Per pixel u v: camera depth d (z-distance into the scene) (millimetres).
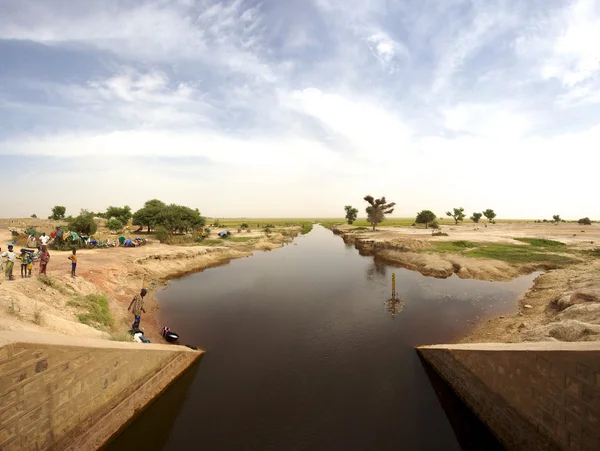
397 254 42656
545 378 7805
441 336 16344
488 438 9438
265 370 13242
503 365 9156
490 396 9664
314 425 9992
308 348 15234
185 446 9180
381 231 84875
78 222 41031
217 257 42500
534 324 15273
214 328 17766
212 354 14680
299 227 121750
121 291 21969
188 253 37531
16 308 10883
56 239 34688
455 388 11516
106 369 9336
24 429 7074
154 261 32656
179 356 12930
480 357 10172
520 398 8547
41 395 7461
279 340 16156
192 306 21859
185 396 11477
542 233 69875
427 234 68750
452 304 21828
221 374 12961
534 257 35562
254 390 11852
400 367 13422
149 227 66688
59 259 26750
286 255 48562
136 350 10523
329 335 16781
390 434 9625
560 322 12281
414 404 11016
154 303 22141
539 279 27250
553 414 7594
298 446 9148
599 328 10258
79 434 8422
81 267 23328
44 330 10141
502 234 67000
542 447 7836
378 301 22953
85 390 8633
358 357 14328
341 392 11711
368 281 29594
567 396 7238
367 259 44406
